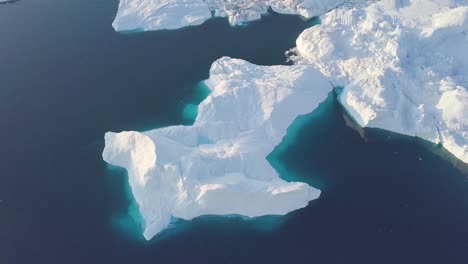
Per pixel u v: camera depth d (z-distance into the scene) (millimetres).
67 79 103375
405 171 80562
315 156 84500
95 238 73125
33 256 70750
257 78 96375
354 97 91625
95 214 76688
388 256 68250
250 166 80312
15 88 101500
